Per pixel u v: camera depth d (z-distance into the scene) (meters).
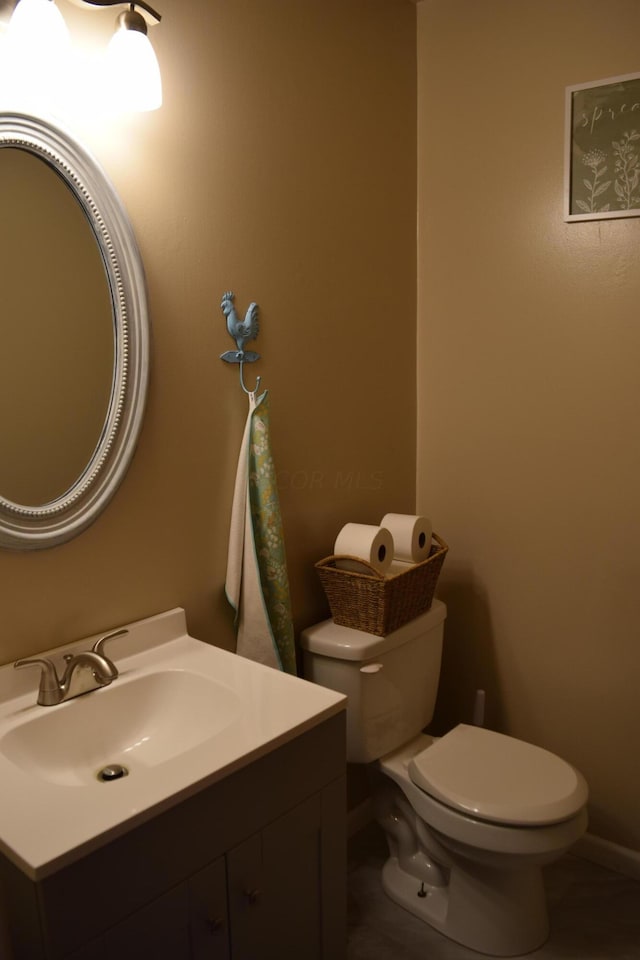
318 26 1.87
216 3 1.60
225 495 1.72
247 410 1.75
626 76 1.85
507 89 2.05
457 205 2.19
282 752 1.26
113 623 1.51
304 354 1.91
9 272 1.28
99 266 1.42
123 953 1.05
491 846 1.65
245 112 1.69
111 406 1.45
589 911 1.95
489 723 2.31
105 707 1.39
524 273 2.08
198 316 1.62
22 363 1.31
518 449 2.16
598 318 1.97
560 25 1.94
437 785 1.73
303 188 1.86
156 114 1.49
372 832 2.28
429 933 1.88
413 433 2.36
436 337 2.29
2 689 1.32
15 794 1.08
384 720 1.93
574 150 1.95
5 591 1.32
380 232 2.14
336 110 1.94
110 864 1.02
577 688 2.13
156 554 1.58
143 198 1.49
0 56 1.22
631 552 1.99
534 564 2.17
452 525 2.33
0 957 1.10
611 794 2.10
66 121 1.34
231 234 1.68
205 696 1.43
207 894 1.17
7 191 1.27
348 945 1.85
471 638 2.32
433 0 2.16
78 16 1.34
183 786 1.09
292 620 1.92
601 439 2.01
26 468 1.33
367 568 1.86
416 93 2.23
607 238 1.93
